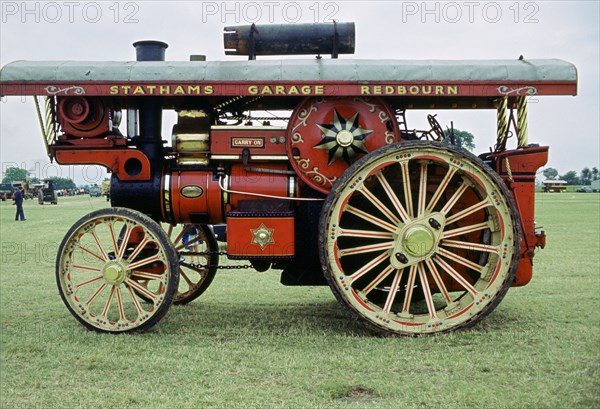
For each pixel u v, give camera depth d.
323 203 5.71
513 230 5.34
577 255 11.25
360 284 6.14
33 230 18.02
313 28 6.14
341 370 4.48
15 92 5.50
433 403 3.82
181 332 5.69
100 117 5.88
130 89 5.47
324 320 6.20
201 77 5.46
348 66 5.46
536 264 10.07
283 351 4.96
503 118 6.13
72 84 5.48
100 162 5.88
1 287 8.31
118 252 5.66
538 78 5.38
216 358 4.80
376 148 5.69
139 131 6.17
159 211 6.00
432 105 6.55
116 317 6.40
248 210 5.73
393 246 5.44
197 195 5.88
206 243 7.05
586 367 4.49
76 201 43.38
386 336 5.38
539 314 6.30
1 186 54.31
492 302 5.41
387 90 5.39
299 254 5.88
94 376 4.43
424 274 5.50
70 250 5.72
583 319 6.07
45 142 5.90
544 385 4.12
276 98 6.31
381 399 3.92
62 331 5.68
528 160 5.77
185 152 5.97
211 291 8.09
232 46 6.22
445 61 5.56
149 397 3.96
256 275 9.55
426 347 5.05
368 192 5.36
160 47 6.32
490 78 5.38
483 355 4.79
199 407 3.80
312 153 5.73
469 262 5.58
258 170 5.89
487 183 5.36
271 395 3.99
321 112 5.71
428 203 5.91
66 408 3.81
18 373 4.51
